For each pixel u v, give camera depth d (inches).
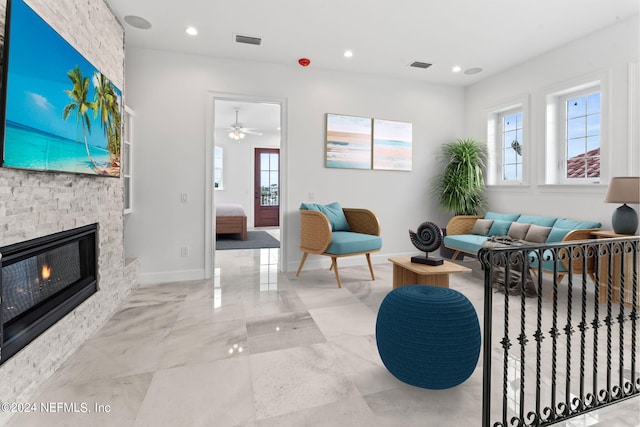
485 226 164.4
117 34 114.0
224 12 114.0
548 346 82.4
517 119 171.6
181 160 145.2
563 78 140.0
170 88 143.2
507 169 177.6
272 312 106.1
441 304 62.7
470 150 176.2
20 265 62.7
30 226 63.9
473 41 136.0
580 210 134.8
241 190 354.0
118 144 107.8
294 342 84.7
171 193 144.3
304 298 120.3
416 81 184.4
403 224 185.6
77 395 62.3
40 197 67.2
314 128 165.3
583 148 139.9
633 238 64.1
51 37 65.9
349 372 70.8
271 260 188.4
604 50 124.6
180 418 56.1
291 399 61.4
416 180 187.3
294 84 161.2
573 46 135.8
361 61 156.9
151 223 142.0
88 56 88.8
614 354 78.4
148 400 60.8
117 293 111.1
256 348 81.4
